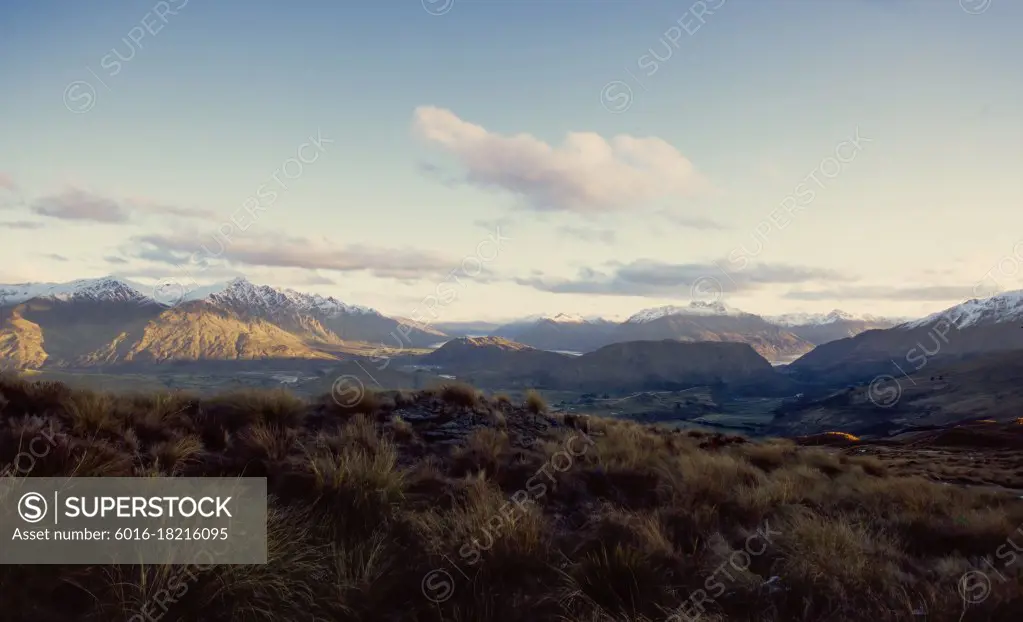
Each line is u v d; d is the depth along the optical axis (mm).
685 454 13914
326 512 7332
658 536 7605
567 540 7613
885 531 9945
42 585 5059
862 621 6148
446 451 11547
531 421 15781
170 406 10758
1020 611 6367
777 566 7613
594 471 10750
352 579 5934
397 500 8008
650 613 5984
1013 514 11117
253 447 9266
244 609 5184
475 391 16359
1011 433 57406
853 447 59750
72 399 9930
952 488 15289
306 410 12695
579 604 5980
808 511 10031
